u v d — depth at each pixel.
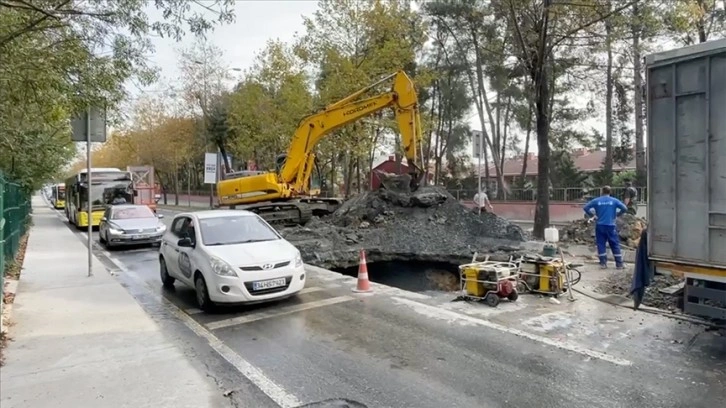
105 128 10.90
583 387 4.96
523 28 16.88
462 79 36.22
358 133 29.27
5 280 10.31
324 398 4.83
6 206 11.09
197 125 45.44
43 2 6.45
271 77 33.69
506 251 13.99
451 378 5.25
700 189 5.91
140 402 4.63
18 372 5.35
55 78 7.17
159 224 17.72
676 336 6.49
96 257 14.66
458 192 33.41
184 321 7.72
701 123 5.87
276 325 7.39
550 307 8.03
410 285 14.61
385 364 5.71
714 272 5.81
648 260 6.53
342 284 10.25
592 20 15.59
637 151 26.95
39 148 15.35
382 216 17.81
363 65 28.61
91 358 5.79
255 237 9.35
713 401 4.61
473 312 7.85
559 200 26.11
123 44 7.70
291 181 19.30
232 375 5.44
